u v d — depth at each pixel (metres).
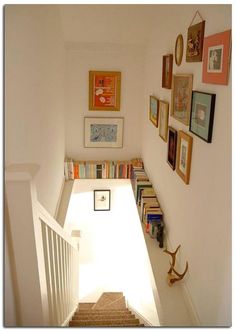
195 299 2.24
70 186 4.59
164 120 3.23
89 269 5.48
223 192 1.73
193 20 2.28
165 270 2.85
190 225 2.38
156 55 3.75
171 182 3.02
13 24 1.76
